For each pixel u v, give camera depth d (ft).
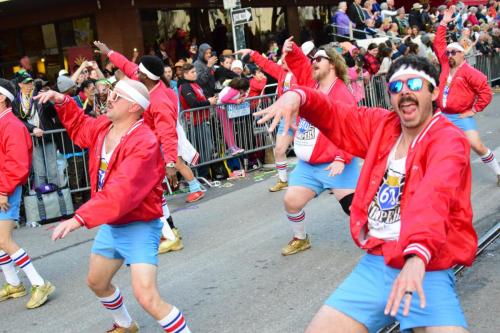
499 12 81.76
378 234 10.35
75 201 31.32
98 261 14.19
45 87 32.94
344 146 11.39
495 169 28.02
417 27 61.77
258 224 25.84
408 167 10.00
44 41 51.78
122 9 47.32
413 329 10.06
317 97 10.93
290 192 20.47
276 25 61.41
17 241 26.40
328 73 19.54
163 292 19.12
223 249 22.91
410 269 8.81
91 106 30.09
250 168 37.63
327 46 19.57
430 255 8.91
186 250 23.18
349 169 19.49
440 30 29.78
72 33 49.98
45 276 21.75
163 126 22.17
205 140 34.30
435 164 9.57
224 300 18.04
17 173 17.89
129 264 13.76
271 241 23.30
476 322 15.42
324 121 11.19
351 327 10.24
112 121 13.98
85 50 49.55
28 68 44.88
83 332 16.78
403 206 10.03
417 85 9.85
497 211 24.16
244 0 56.90
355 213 10.55
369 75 45.91
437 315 9.66
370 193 10.41
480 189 27.86
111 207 12.64
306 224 24.98
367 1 61.41
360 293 10.26
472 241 10.03
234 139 35.73
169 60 47.65
